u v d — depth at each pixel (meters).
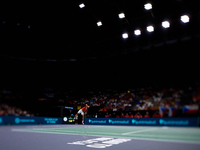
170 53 24.38
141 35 22.84
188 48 22.91
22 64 27.39
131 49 25.69
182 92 22.59
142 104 23.00
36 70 28.16
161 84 25.20
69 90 28.45
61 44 26.59
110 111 22.44
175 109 18.19
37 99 25.89
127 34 21.59
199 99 20.75
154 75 26.08
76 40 25.59
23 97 25.69
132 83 27.08
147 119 18.89
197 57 23.44
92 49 27.09
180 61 24.58
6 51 25.98
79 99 27.44
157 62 25.83
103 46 26.25
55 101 26.25
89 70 29.20
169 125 17.56
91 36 24.34
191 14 17.94
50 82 28.52
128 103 24.09
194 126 16.36
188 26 20.23
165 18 18.95
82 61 28.80
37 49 27.36
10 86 26.06
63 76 29.22
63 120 23.61
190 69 24.02
